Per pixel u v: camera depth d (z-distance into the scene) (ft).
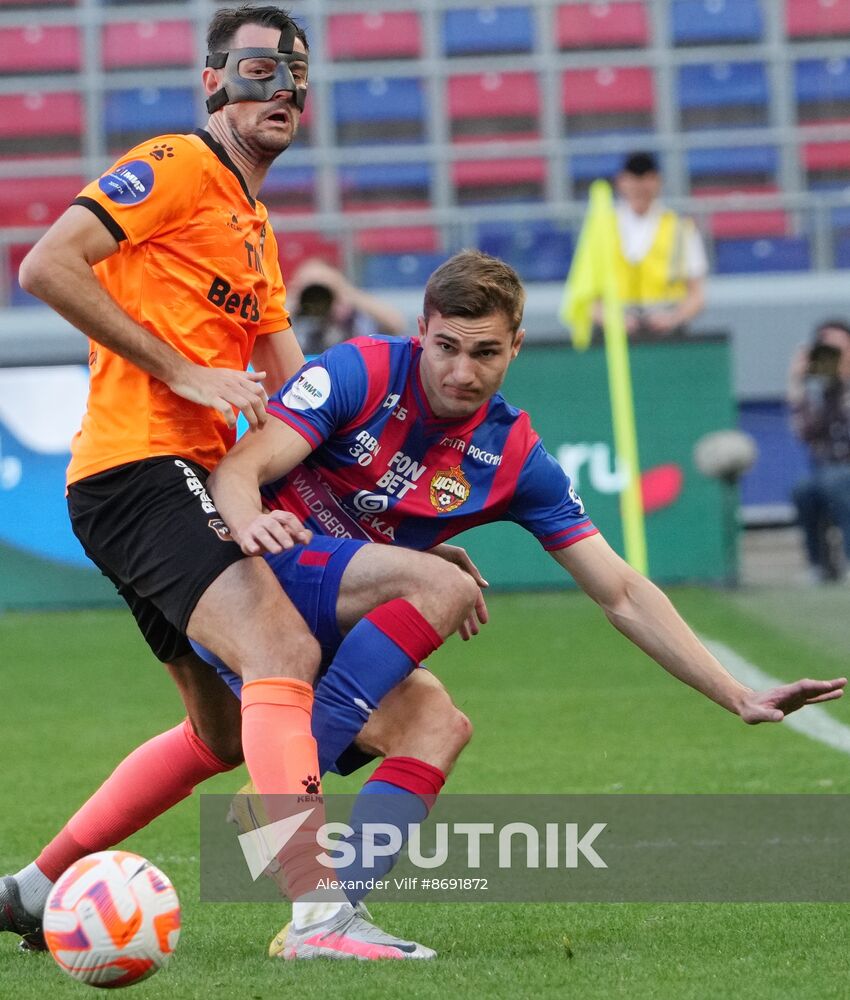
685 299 132.05
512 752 68.18
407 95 184.85
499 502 39.63
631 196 131.54
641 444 123.85
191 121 182.09
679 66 186.09
